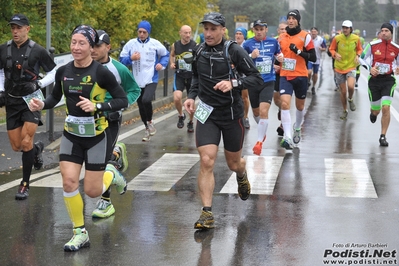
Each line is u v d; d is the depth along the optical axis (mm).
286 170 16203
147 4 38812
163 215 12078
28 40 13359
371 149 19312
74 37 9906
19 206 12664
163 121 25734
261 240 10586
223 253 9953
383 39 19906
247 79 11117
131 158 17812
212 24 11094
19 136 13438
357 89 39594
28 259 9680
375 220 11758
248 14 132125
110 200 12180
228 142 11562
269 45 18562
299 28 18953
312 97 34719
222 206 12703
